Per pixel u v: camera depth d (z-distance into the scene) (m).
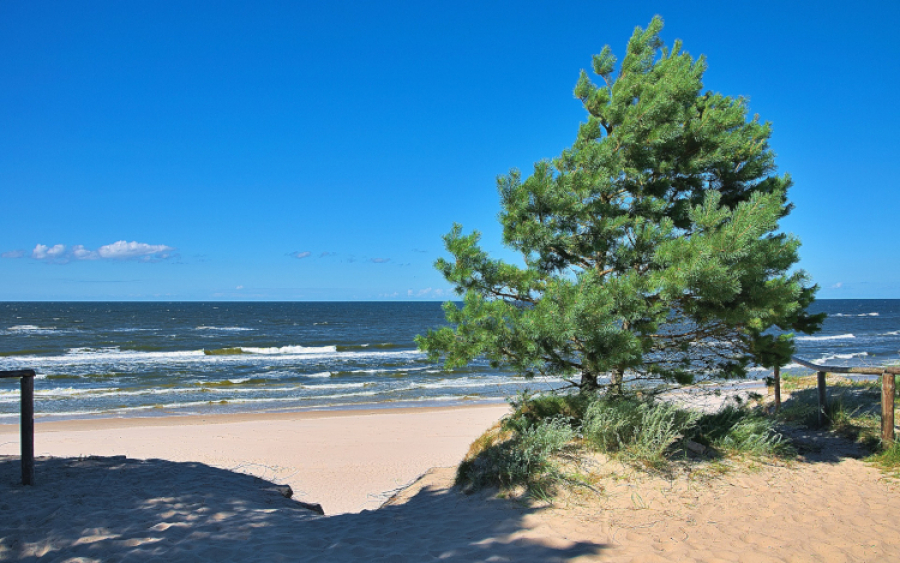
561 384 15.57
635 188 7.13
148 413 18.17
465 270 6.51
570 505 4.84
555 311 5.65
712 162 6.83
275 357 36.38
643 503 4.82
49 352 38.31
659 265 6.36
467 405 19.56
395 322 82.56
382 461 11.02
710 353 7.01
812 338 48.22
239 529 4.61
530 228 6.77
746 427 6.43
